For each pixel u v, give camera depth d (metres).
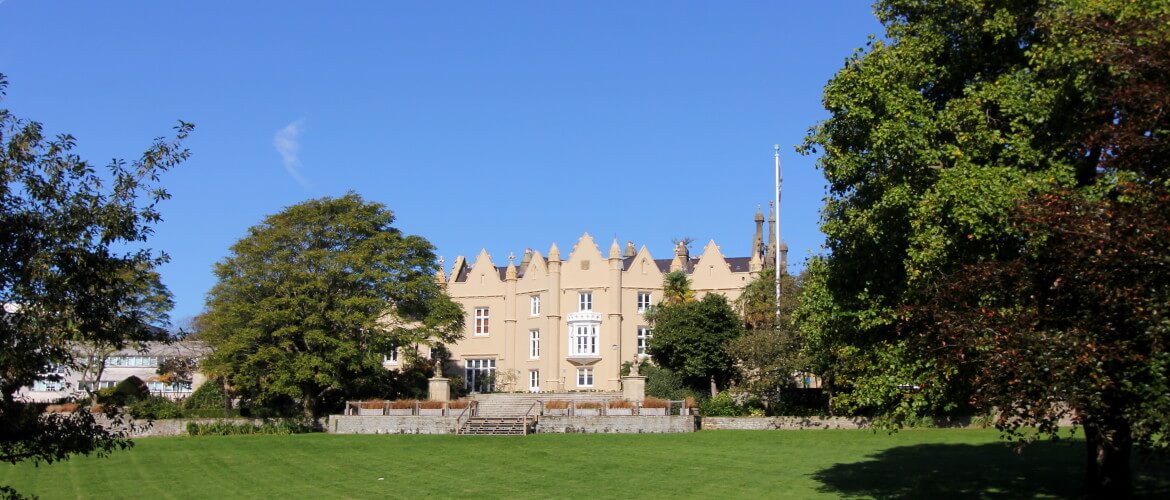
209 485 34.09
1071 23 18.67
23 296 14.35
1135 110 16.44
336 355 57.53
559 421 53.72
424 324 64.94
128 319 15.79
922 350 20.31
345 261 60.00
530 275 83.69
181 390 80.31
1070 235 15.37
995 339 16.09
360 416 57.19
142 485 34.28
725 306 67.94
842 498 27.45
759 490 29.72
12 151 14.39
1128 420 15.62
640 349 80.12
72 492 32.66
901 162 21.56
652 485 31.64
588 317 79.75
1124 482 22.06
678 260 83.25
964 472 31.34
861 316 23.20
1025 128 20.27
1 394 14.39
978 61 23.25
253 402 60.66
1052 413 16.06
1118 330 15.25
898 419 22.92
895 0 24.81
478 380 84.38
